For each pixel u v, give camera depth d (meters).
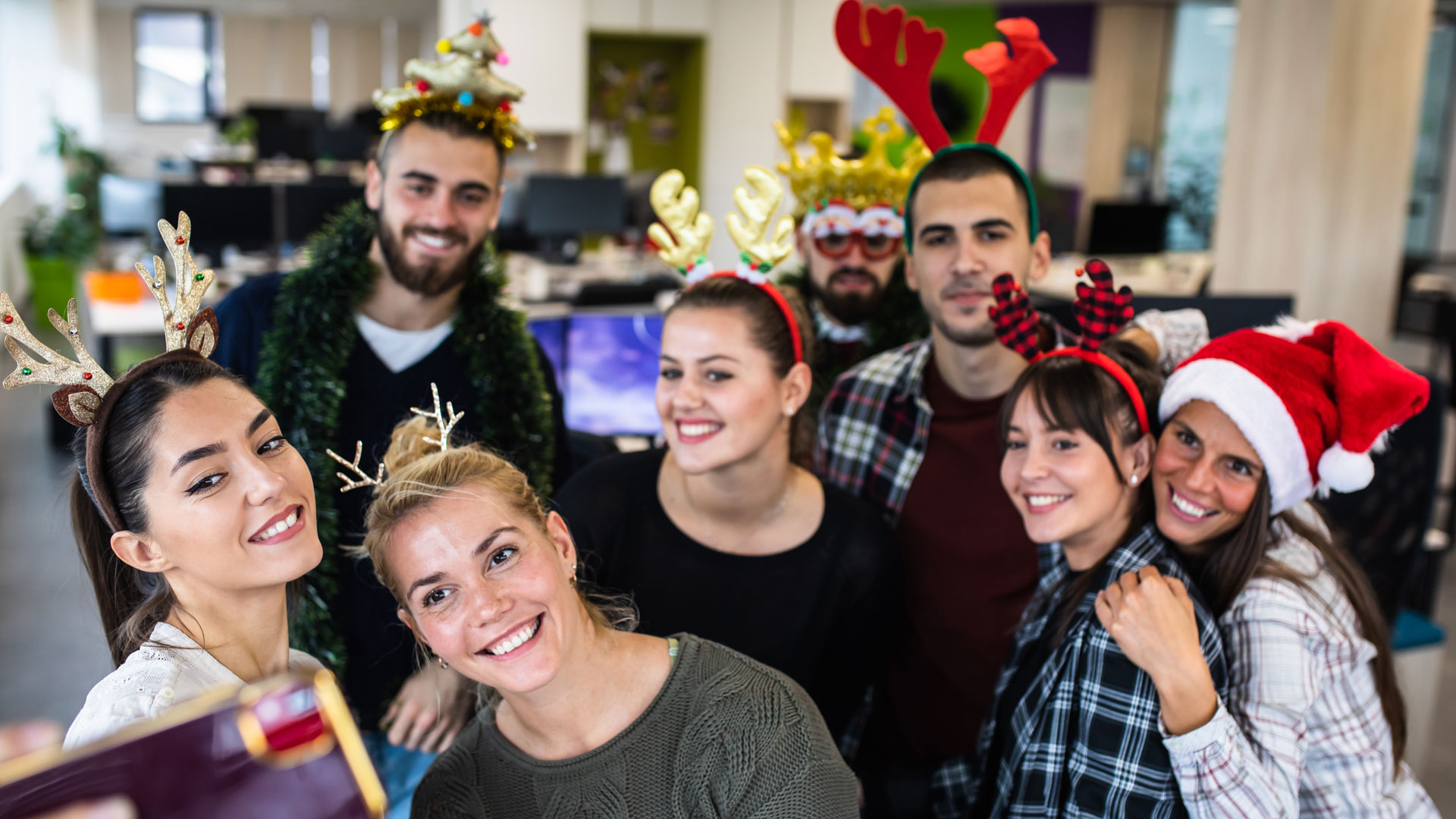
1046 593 1.63
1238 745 1.30
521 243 7.95
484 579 1.08
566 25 8.34
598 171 9.03
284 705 0.68
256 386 1.94
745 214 1.63
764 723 1.14
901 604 1.84
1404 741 1.53
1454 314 5.30
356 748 0.70
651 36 8.84
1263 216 5.36
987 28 12.87
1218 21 12.39
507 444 2.06
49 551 4.62
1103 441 1.47
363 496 1.97
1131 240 8.28
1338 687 1.43
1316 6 5.05
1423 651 2.67
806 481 1.76
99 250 8.75
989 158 1.90
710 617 1.70
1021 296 1.57
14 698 3.47
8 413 6.52
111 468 1.07
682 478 1.74
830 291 2.50
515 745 1.17
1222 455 1.43
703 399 1.56
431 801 1.17
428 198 1.94
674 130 9.29
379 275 2.02
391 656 1.93
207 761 0.66
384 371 2.04
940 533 1.97
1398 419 1.38
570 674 1.12
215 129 13.96
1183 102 12.70
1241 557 1.44
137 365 1.10
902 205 2.45
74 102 11.53
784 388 1.63
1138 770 1.37
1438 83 12.26
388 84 16.45
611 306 6.50
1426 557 2.93
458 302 2.11
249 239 6.91
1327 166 5.14
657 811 1.13
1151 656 1.31
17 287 9.44
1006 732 1.57
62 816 0.60
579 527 1.73
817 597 1.70
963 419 1.99
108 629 1.18
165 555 1.08
